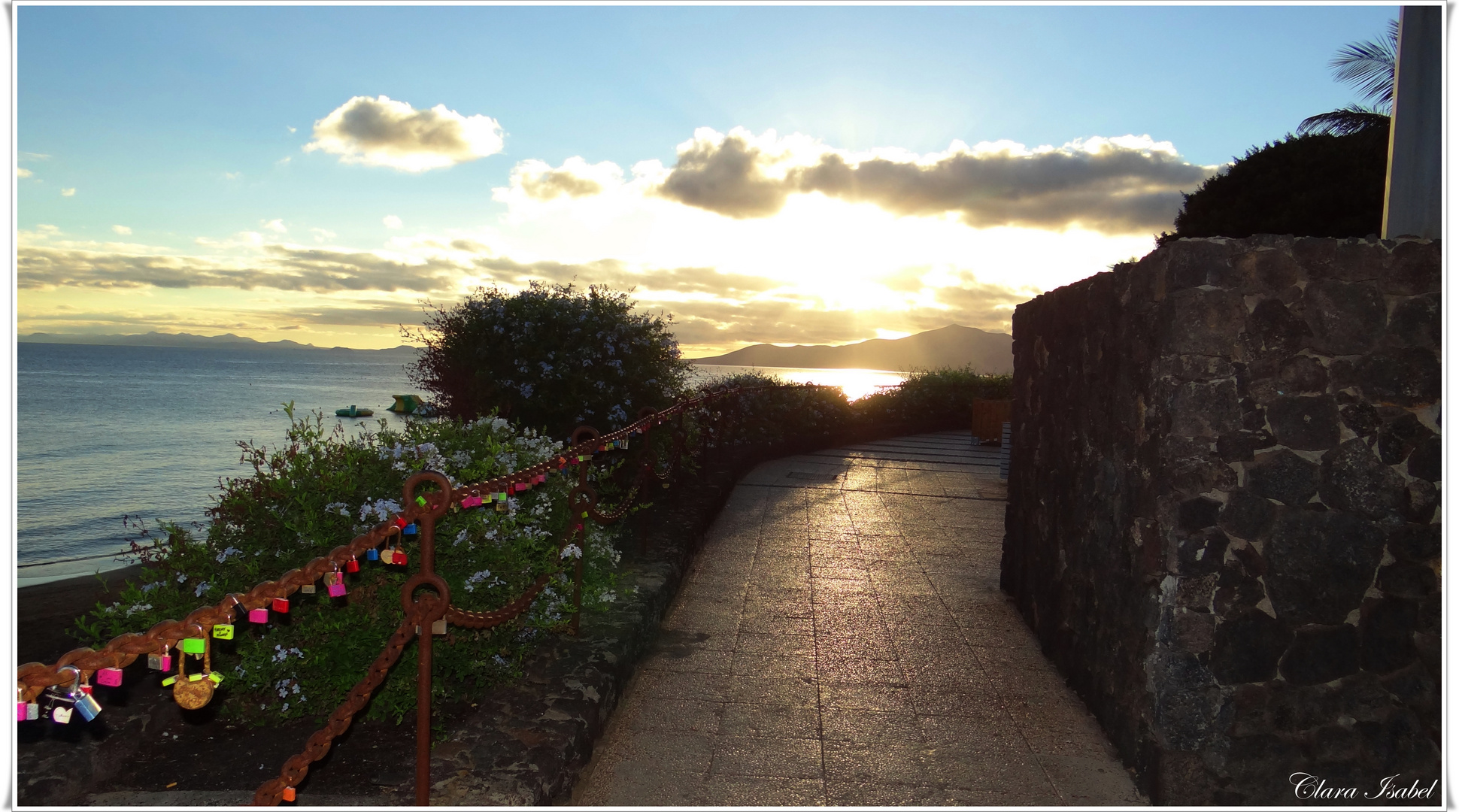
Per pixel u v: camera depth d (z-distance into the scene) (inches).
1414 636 117.4
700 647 178.2
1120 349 138.0
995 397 756.6
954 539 287.9
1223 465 116.3
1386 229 138.3
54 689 57.8
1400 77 136.2
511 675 134.0
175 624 64.3
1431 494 116.7
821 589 223.6
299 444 133.1
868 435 614.9
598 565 178.1
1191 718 117.3
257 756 113.2
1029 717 147.8
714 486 317.4
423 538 90.4
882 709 149.9
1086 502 155.5
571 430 284.7
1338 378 116.1
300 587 74.4
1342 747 117.7
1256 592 116.6
